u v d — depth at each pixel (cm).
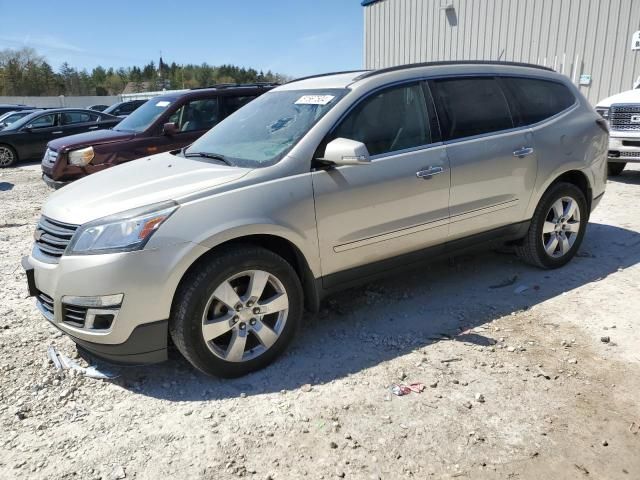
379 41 1945
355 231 357
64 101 5478
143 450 266
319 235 342
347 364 339
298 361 345
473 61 438
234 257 310
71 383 326
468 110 416
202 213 303
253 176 324
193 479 246
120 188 335
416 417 284
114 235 293
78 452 266
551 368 327
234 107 857
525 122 446
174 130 800
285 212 325
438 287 458
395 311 414
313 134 346
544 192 461
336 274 361
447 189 394
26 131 1474
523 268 495
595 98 1310
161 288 294
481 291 447
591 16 1284
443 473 245
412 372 328
